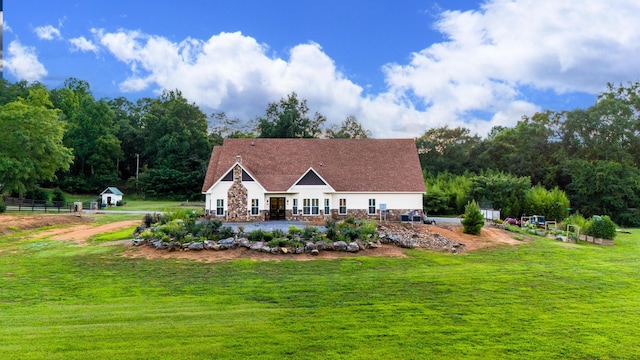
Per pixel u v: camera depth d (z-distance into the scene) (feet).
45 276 57.67
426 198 156.04
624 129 200.95
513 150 220.23
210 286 52.11
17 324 37.19
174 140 274.77
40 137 158.10
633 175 183.32
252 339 33.53
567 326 37.24
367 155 128.67
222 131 322.14
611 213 182.09
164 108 325.01
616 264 69.56
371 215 117.29
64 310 41.93
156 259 67.56
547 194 150.41
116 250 75.15
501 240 93.76
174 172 262.06
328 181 118.93
